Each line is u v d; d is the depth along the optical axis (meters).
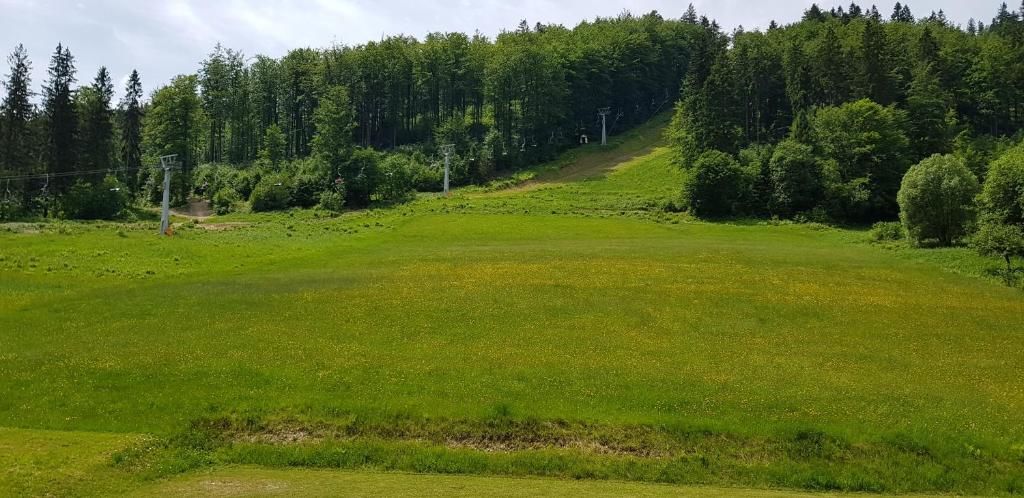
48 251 68.69
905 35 184.88
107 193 113.00
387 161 136.38
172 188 133.25
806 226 100.44
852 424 30.12
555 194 134.12
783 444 28.59
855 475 26.75
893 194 106.69
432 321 43.97
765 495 23.81
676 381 34.44
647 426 29.66
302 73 181.38
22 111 119.00
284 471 25.89
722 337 42.00
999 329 44.94
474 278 55.97
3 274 58.12
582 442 28.70
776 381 34.75
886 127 111.31
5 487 21.61
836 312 47.78
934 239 78.12
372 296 49.78
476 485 23.67
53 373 34.28
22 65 120.50
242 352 37.47
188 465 26.16
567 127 188.12
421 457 27.48
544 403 31.56
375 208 122.25
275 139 156.88
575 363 36.72
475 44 198.75
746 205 110.38
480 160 154.12
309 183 128.75
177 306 47.12
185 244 76.00
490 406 31.06
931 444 28.62
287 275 58.19
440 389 32.97
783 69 158.75
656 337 41.72
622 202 121.06
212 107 176.75
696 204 109.88
